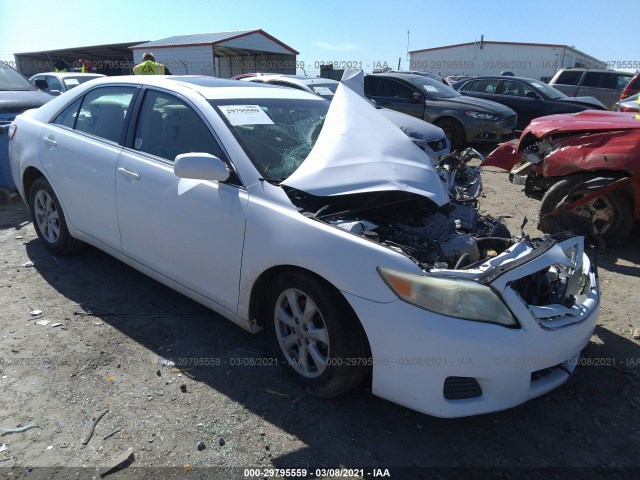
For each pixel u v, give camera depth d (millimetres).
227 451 2381
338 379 2547
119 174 3453
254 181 2826
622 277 4469
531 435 2576
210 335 3312
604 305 3949
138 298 3756
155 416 2578
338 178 2793
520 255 2625
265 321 2926
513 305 2320
